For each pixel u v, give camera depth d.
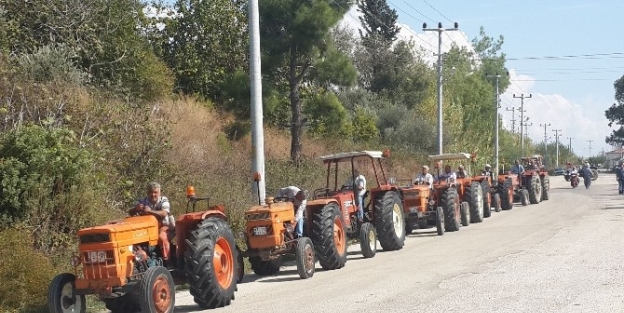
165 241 9.95
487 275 11.45
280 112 29.12
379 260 14.75
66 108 15.44
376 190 16.75
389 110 44.12
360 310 9.20
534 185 31.27
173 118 21.67
